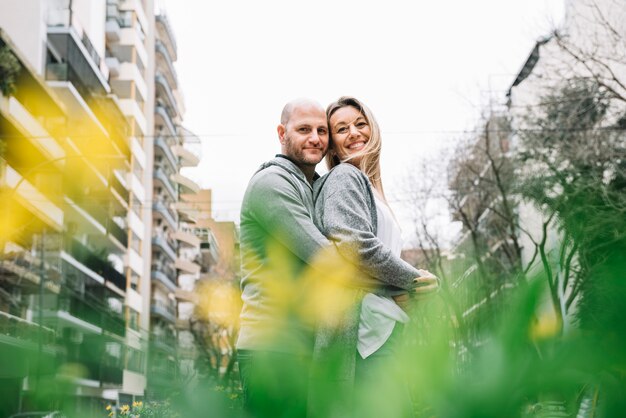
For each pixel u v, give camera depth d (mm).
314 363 1326
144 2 62812
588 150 21703
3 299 34094
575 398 750
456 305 887
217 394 980
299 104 2359
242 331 1915
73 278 41375
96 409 1162
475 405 810
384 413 987
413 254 38594
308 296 1780
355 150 2312
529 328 797
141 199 58406
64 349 33656
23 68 32125
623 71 25109
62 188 39719
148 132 62312
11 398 29828
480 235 32281
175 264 71375
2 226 32094
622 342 719
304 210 2043
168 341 47844
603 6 25062
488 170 31953
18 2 39219
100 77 45875
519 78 26344
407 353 900
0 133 32656
